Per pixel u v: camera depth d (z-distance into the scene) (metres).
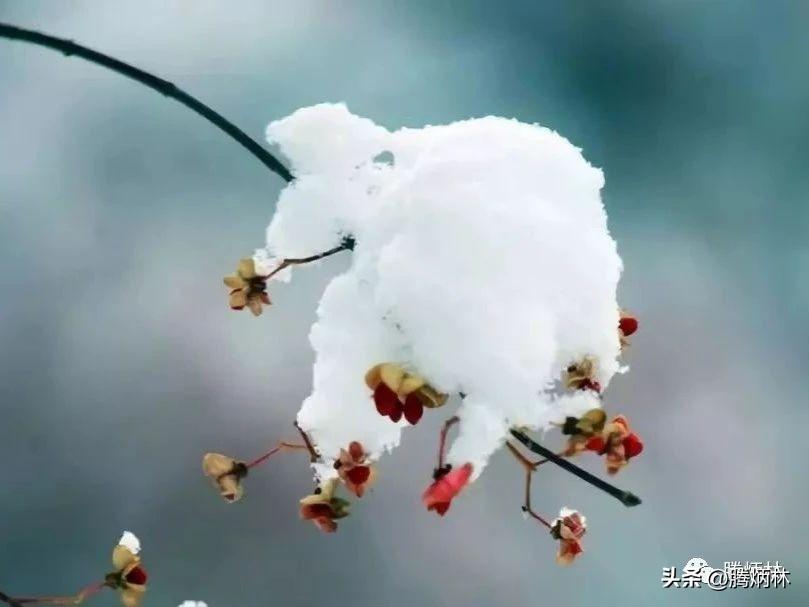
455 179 0.94
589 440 0.95
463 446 0.93
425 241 0.93
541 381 0.93
